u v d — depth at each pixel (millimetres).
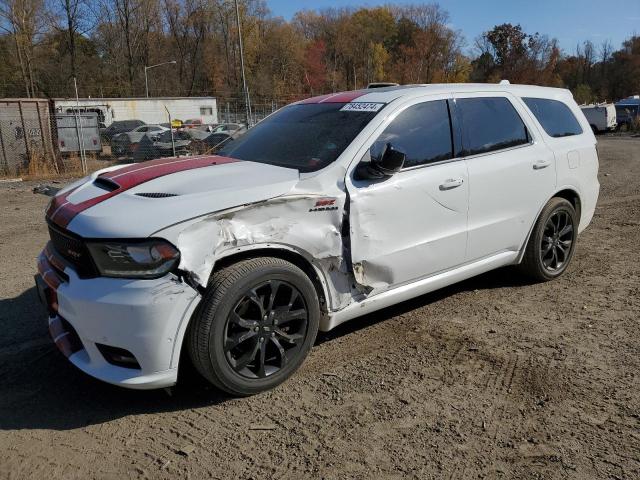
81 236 2975
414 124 4008
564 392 3293
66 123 17953
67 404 3242
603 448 2781
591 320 4328
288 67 71562
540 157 4785
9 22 48094
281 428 2982
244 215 3119
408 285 4008
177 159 4035
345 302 3633
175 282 2908
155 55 66312
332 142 3771
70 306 3004
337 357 3770
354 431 2945
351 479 2588
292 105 4797
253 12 69375
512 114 4727
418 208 3881
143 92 64062
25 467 2688
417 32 80562
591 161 5359
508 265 4973
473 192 4234
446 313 4508
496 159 4434
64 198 3508
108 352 3012
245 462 2717
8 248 6715
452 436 2896
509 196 4539
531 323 4293
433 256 4051
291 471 2646
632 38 83062
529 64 75250
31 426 3021
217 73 67750
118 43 62344
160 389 3393
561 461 2689
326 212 3426
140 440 2900
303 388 3379
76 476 2631
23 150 16766
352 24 81938
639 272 5473
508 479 2576
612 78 81125
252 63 68875
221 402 3246
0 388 3412
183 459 2746
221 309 3021
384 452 2775
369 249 3641
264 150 4059
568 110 5352
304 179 3402
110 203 3170
